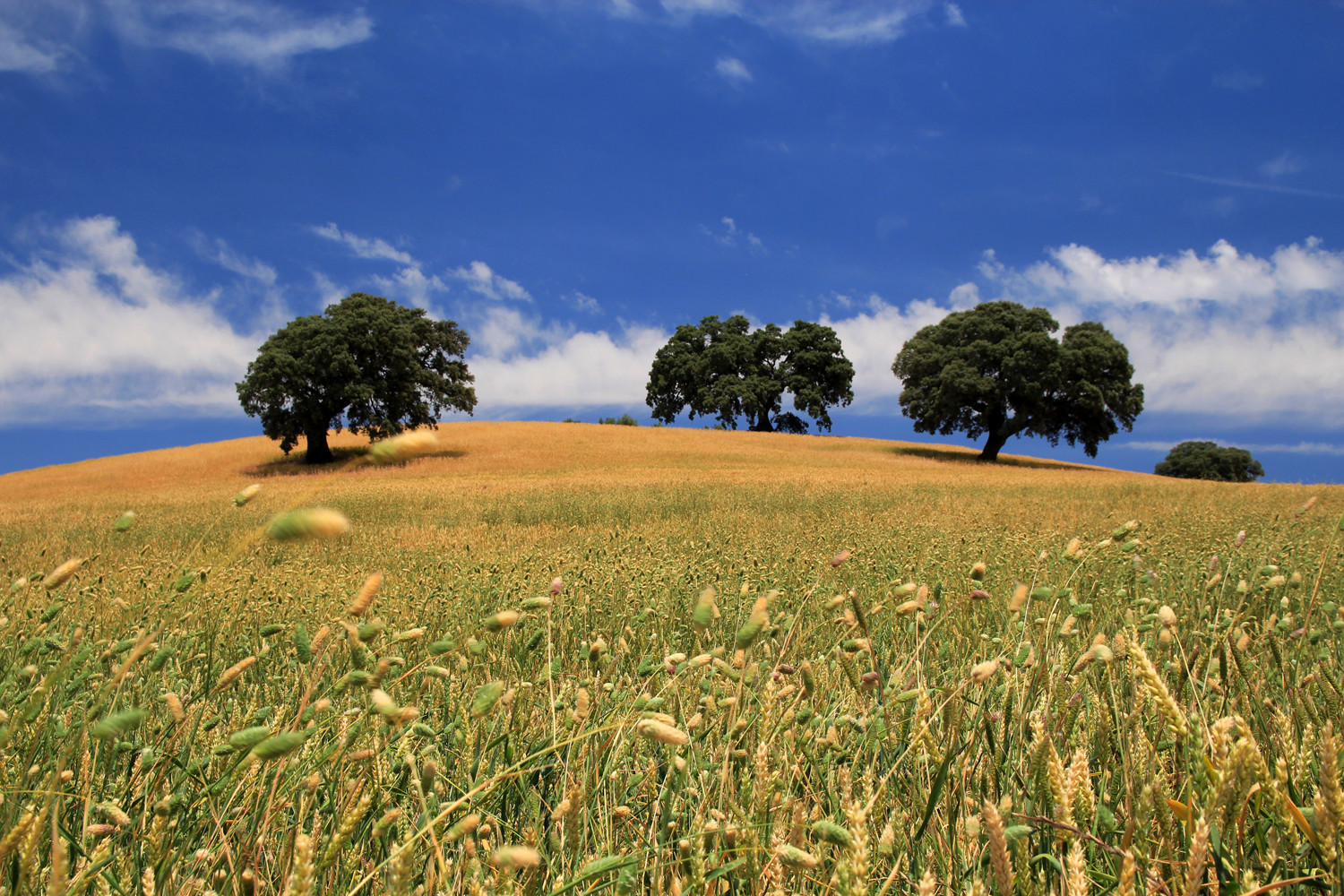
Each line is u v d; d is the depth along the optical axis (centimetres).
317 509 66
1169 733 165
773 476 3759
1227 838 121
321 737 203
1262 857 123
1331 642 277
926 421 6234
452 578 632
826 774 176
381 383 5272
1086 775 136
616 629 424
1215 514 1184
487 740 195
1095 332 6050
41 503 2997
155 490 4412
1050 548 671
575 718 151
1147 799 127
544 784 199
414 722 195
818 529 1196
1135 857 120
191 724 226
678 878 130
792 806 153
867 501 2091
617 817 163
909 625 310
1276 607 348
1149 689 106
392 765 179
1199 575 443
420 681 276
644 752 210
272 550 986
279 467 5359
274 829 166
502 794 179
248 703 229
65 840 143
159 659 177
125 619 359
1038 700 202
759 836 136
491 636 339
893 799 183
